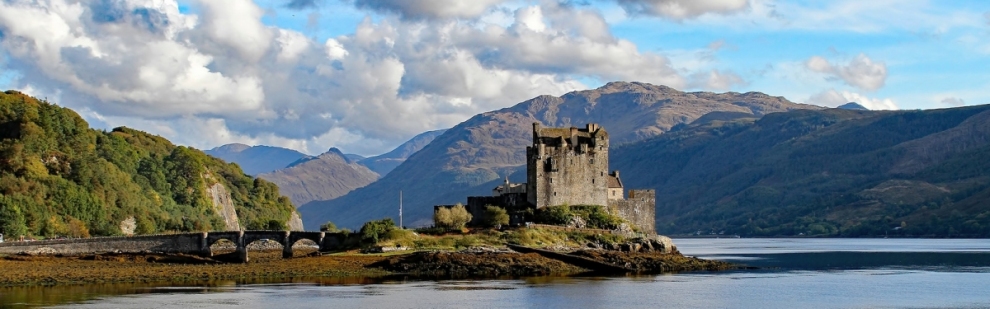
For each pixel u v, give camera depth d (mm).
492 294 182500
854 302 178375
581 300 176250
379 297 177125
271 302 170125
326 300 172875
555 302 173500
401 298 176250
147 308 161625
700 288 195375
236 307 164000
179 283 195375
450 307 166625
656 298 180000
